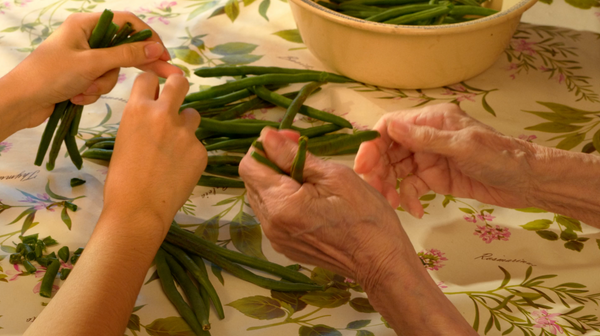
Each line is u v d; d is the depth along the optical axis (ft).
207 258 3.81
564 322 3.67
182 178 3.64
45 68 3.82
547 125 4.45
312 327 3.65
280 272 3.78
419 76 4.52
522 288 3.78
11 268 3.78
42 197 4.03
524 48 4.98
